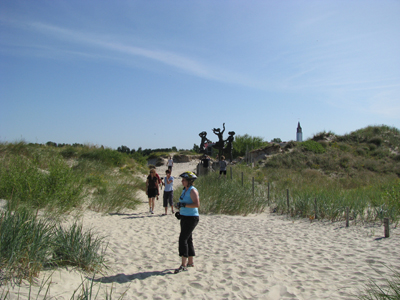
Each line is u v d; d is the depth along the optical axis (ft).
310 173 72.08
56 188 28.35
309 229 27.27
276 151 90.89
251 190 45.14
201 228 27.84
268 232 26.00
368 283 13.79
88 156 63.57
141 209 38.96
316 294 12.70
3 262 11.51
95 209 32.94
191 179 16.70
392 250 19.34
